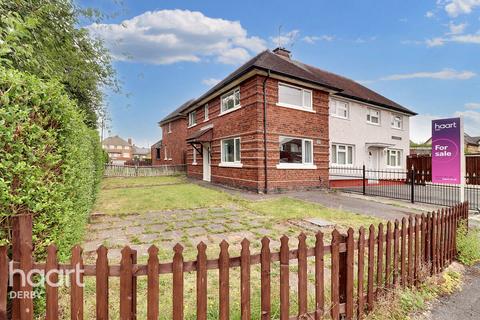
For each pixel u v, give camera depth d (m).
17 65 3.77
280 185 11.60
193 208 8.16
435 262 3.79
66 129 2.67
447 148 7.28
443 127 7.35
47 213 2.37
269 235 5.39
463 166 7.03
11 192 2.06
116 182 16.80
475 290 3.49
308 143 12.84
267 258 2.26
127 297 1.92
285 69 11.75
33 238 2.17
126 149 74.44
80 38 5.81
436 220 3.86
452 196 11.43
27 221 1.79
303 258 2.39
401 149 20.33
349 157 16.48
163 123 29.94
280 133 11.70
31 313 1.80
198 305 2.06
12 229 1.88
